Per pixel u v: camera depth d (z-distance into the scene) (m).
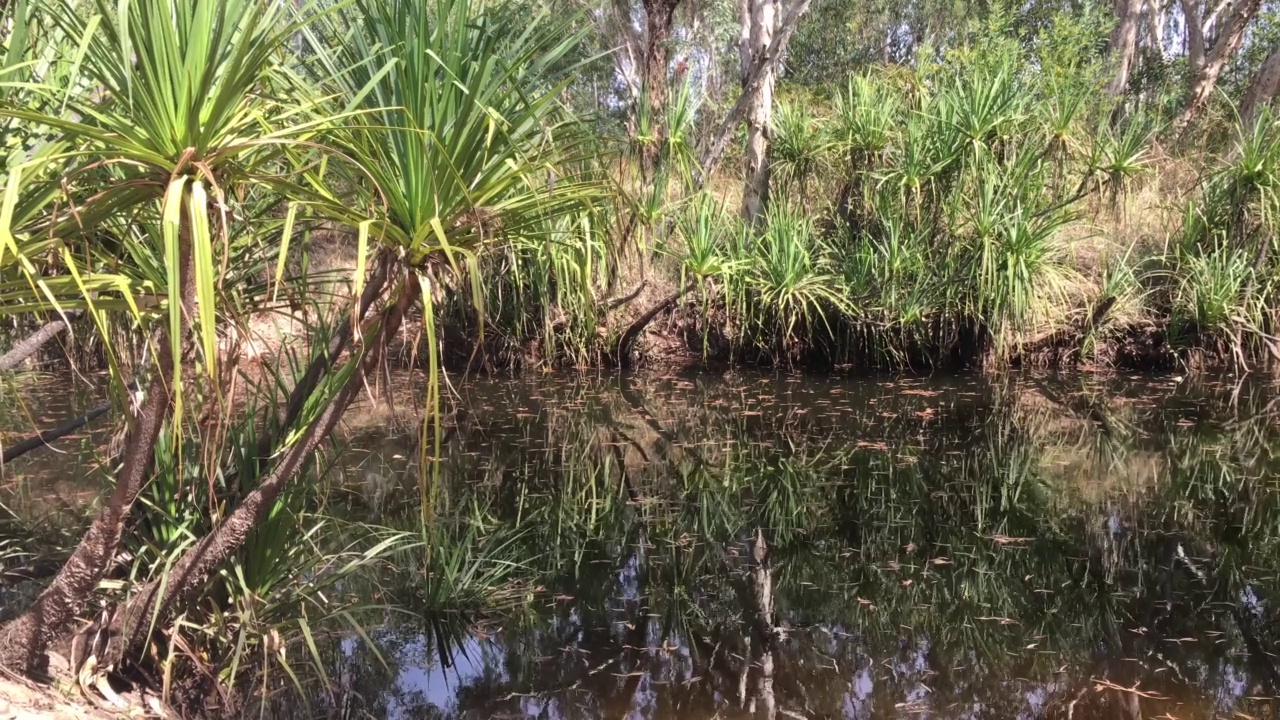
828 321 7.97
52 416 5.29
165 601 2.14
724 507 4.31
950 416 6.17
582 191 2.03
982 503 4.28
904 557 3.61
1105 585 3.25
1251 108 11.41
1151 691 2.47
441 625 2.95
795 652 2.78
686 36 11.59
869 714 2.36
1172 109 11.43
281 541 2.50
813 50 16.36
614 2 9.56
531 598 3.20
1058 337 7.86
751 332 7.99
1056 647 2.77
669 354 8.21
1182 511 4.07
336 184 2.25
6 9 1.98
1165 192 8.65
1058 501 4.28
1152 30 14.42
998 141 7.19
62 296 1.90
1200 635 2.83
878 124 7.64
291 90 1.97
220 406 1.52
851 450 5.30
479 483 4.71
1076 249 8.15
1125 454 5.12
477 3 2.04
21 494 3.86
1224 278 7.34
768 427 5.94
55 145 1.63
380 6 1.88
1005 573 3.40
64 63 1.97
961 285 7.43
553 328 7.96
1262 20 13.69
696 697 2.48
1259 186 7.32
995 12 9.33
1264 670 2.58
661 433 5.80
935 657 2.72
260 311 2.26
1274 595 3.12
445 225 1.87
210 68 1.53
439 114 1.82
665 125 7.38
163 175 1.63
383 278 2.00
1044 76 8.02
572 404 6.70
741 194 8.95
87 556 1.96
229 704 2.29
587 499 4.44
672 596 3.23
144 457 1.92
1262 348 7.64
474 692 2.51
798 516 4.16
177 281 1.45
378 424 6.02
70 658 2.12
